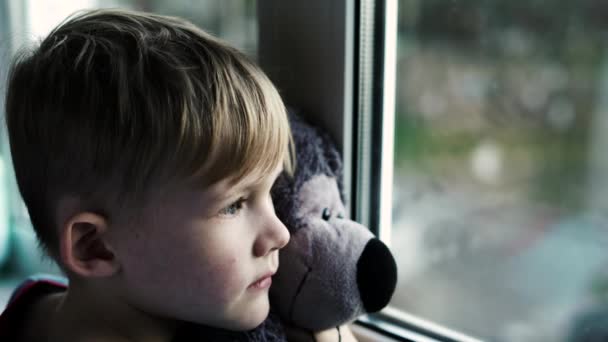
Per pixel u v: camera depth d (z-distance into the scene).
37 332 0.55
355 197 0.68
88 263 0.48
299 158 0.58
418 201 1.11
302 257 0.55
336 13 0.61
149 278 0.49
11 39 0.58
